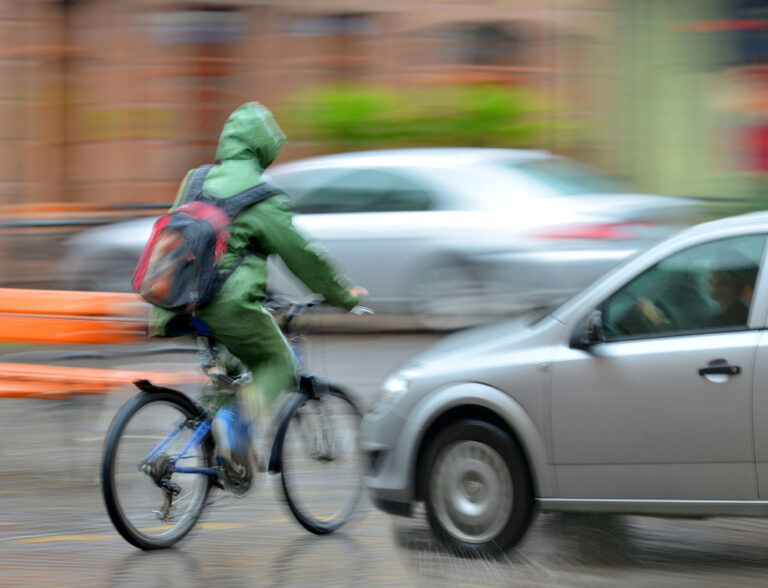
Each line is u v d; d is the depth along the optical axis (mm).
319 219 36125
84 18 58469
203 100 59438
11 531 19438
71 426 25672
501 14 59438
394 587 16641
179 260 17297
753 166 60625
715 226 17719
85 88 58750
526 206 34688
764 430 16656
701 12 60625
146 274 17391
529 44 59969
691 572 17172
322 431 19562
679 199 36469
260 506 21031
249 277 17812
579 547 18422
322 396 19594
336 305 18578
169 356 25109
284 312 19125
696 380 17000
